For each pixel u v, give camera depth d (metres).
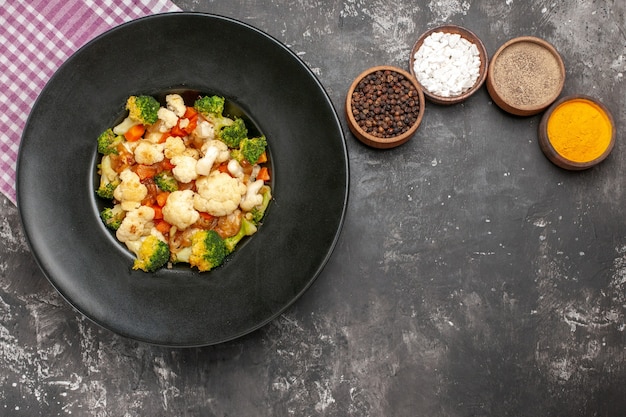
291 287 0.70
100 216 0.71
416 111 0.74
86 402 0.77
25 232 0.69
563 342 0.78
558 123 0.77
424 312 0.78
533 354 0.78
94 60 0.68
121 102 0.71
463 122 0.78
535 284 0.78
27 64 0.74
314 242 0.70
